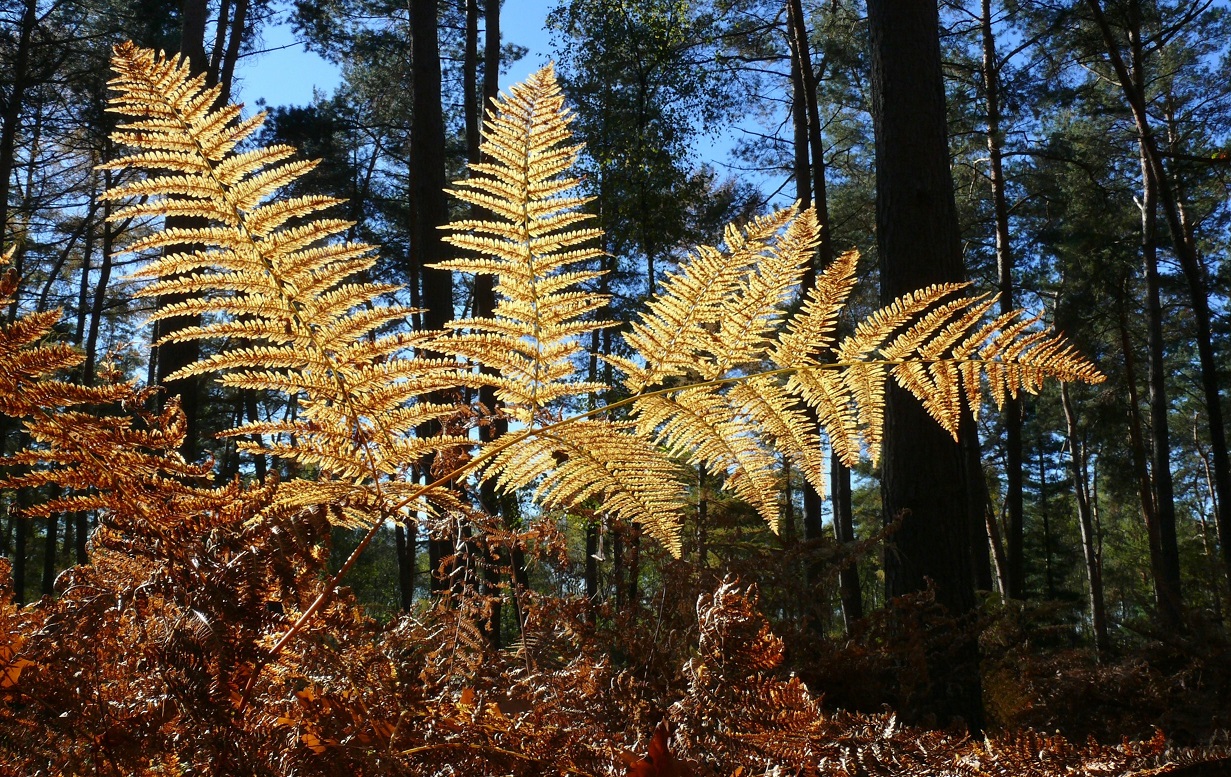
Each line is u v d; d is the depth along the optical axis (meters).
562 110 1.35
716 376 1.44
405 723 1.18
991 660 4.38
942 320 1.41
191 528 1.10
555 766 1.17
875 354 1.51
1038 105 20.09
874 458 1.42
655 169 15.17
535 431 1.41
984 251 23.67
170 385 8.49
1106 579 34.78
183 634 0.91
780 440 1.43
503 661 2.02
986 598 7.45
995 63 20.52
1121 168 22.61
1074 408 25.78
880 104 5.98
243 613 0.95
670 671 2.08
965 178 24.17
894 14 5.99
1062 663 3.71
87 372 19.41
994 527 20.55
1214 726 3.03
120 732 0.95
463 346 1.35
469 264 1.34
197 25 11.72
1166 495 18.31
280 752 1.02
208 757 0.97
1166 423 18.77
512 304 1.36
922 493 5.03
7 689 0.95
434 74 9.98
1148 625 4.10
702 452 1.46
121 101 1.22
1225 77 21.69
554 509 2.59
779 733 1.18
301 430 1.32
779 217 1.38
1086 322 20.53
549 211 1.36
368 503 1.29
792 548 3.50
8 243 18.83
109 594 1.02
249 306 1.27
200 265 1.25
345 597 1.36
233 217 1.26
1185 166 15.63
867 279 21.69
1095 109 20.11
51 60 19.52
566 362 1.41
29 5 18.81
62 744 1.05
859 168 24.53
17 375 1.00
